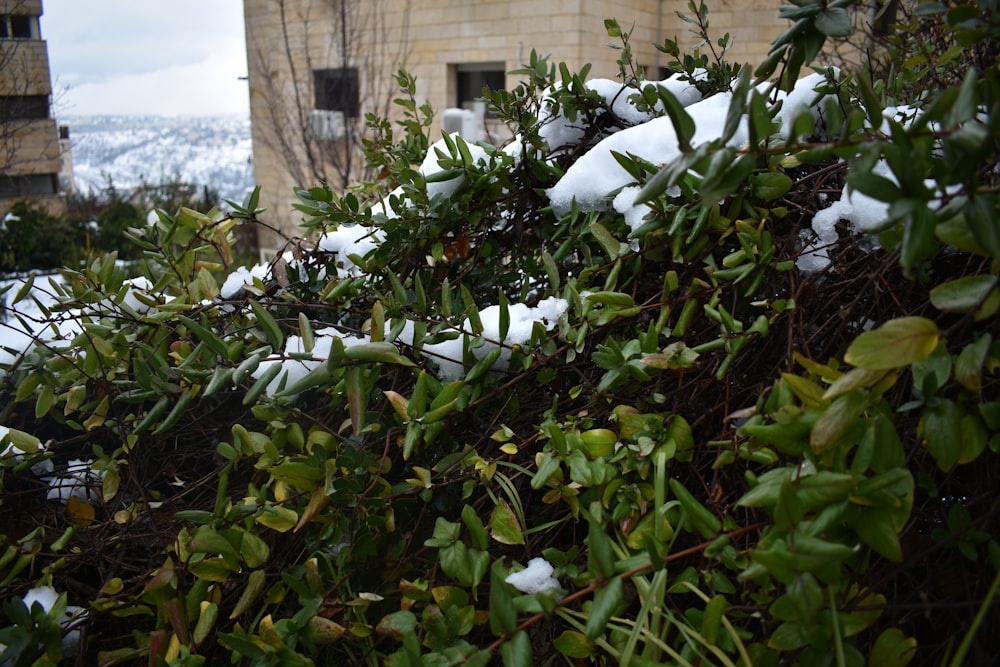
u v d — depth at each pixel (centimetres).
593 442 96
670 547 88
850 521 69
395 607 103
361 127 887
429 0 872
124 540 111
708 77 138
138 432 104
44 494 125
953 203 61
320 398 117
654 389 102
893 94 131
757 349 99
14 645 90
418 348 108
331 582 101
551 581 89
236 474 121
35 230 595
